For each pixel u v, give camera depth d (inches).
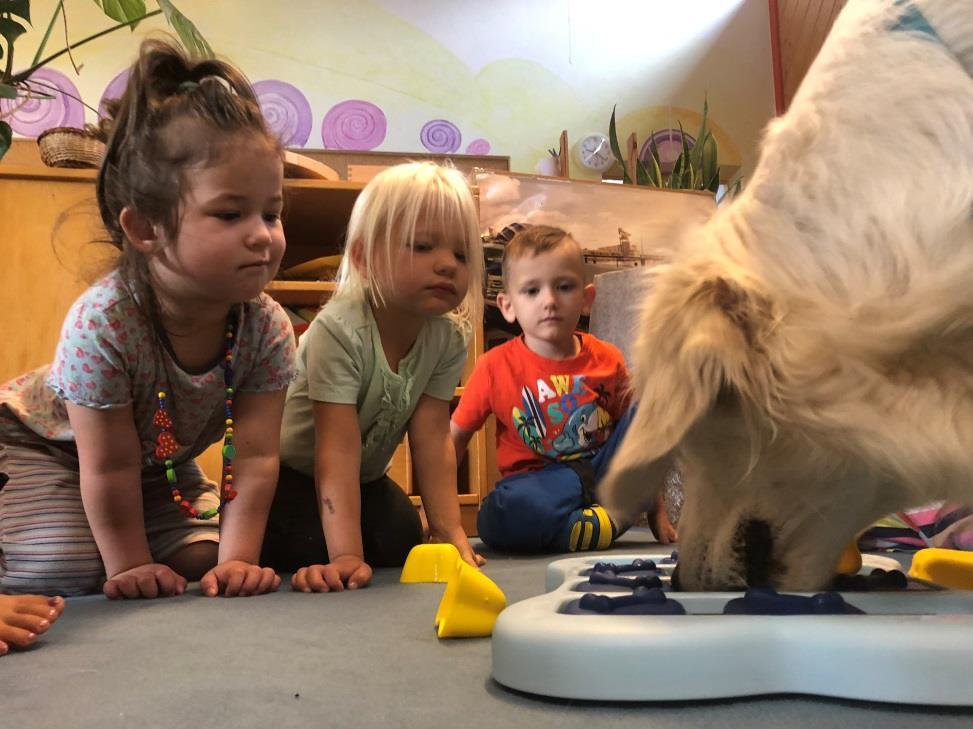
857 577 30.0
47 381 45.0
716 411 24.7
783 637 21.3
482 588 30.7
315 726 19.5
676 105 143.3
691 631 20.9
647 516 80.4
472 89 137.6
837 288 24.3
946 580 36.2
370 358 54.1
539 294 75.3
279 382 48.8
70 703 22.0
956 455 21.6
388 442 59.3
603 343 78.2
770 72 146.2
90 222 79.3
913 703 20.0
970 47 27.2
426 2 137.4
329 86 133.8
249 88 45.5
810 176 26.7
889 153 25.8
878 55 27.7
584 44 141.6
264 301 48.7
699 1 145.9
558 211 97.2
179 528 51.8
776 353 23.4
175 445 47.2
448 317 60.2
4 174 82.7
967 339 22.7
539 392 73.0
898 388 22.5
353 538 49.3
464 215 55.2
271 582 43.2
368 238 54.0
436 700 21.6
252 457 47.8
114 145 42.4
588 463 71.2
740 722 19.2
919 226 24.2
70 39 124.9
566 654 21.0
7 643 29.2
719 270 25.6
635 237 98.4
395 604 37.7
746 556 26.9
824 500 25.6
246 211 40.7
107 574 45.2
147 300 42.8
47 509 47.7
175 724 19.9
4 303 82.2
